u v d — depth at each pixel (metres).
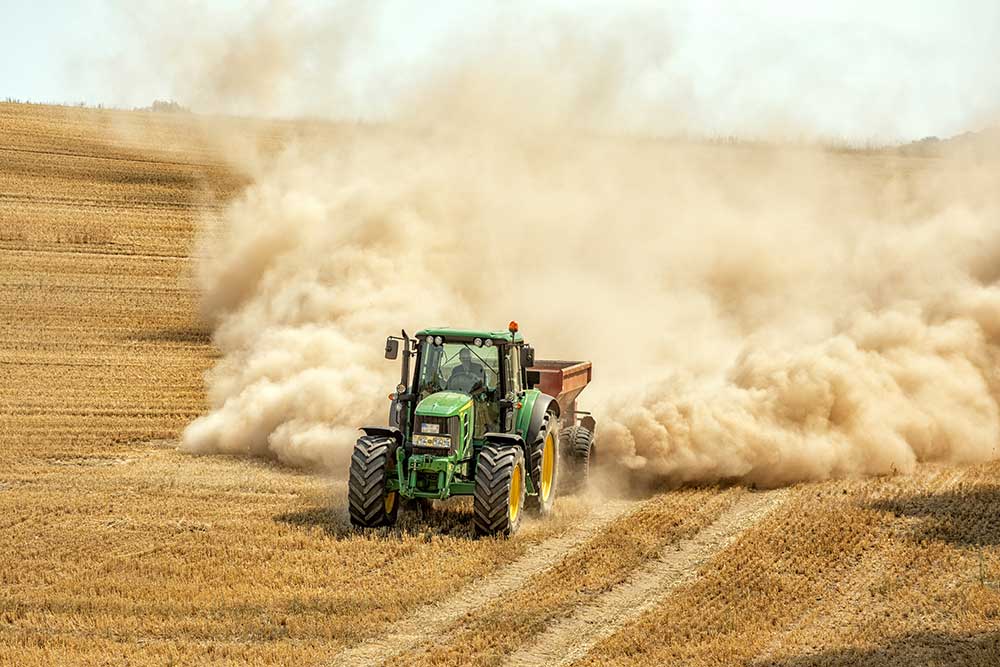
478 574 33.44
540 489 40.03
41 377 69.56
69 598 30.89
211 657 26.81
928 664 25.89
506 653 27.64
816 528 37.69
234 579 32.69
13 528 38.50
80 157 162.50
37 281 101.38
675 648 27.25
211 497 43.34
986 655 26.31
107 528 38.59
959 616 29.05
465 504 41.75
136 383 68.56
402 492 38.16
